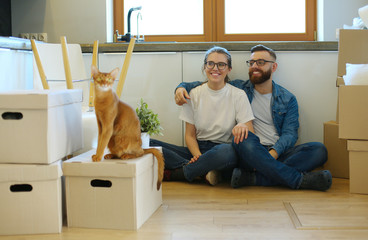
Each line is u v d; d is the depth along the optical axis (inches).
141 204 66.5
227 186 91.5
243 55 106.3
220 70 93.8
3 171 62.5
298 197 81.9
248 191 87.0
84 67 102.7
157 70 108.9
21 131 63.4
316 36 129.0
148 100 109.9
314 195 83.4
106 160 66.3
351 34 95.6
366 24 96.9
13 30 129.6
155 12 133.2
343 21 122.9
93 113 89.3
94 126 83.8
